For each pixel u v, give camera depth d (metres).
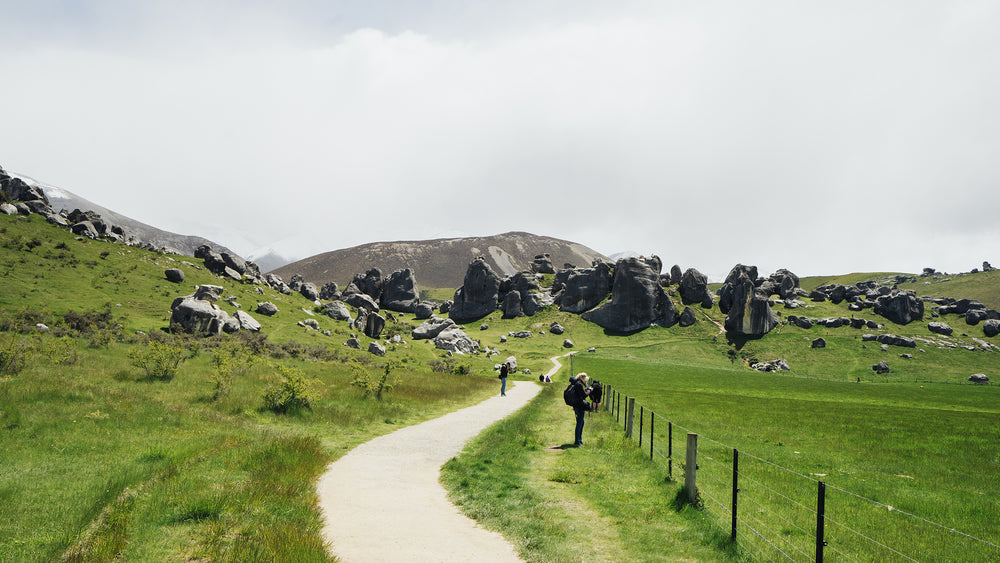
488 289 184.75
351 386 33.06
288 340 73.62
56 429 14.93
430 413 28.25
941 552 10.09
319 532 8.83
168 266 93.88
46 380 21.66
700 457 18.70
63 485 10.34
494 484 13.14
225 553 7.32
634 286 159.00
